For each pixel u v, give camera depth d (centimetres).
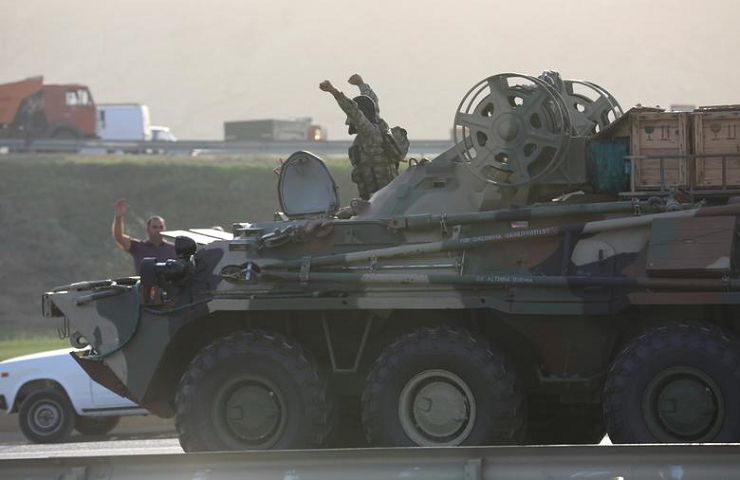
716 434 3434
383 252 3800
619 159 3794
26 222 16088
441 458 2944
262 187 17050
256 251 3928
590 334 3725
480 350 3634
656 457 2864
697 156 3688
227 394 3834
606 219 3669
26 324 13588
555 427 4266
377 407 3691
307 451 2997
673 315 3706
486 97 3853
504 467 2922
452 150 4044
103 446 5688
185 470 3052
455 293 3725
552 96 3788
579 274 3656
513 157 3809
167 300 3956
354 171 4381
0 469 3114
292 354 3794
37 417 6538
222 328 4094
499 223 3775
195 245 3969
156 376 3991
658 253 3544
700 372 3444
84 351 4147
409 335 3697
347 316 3959
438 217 3788
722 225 3522
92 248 15825
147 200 16862
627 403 3488
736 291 3484
